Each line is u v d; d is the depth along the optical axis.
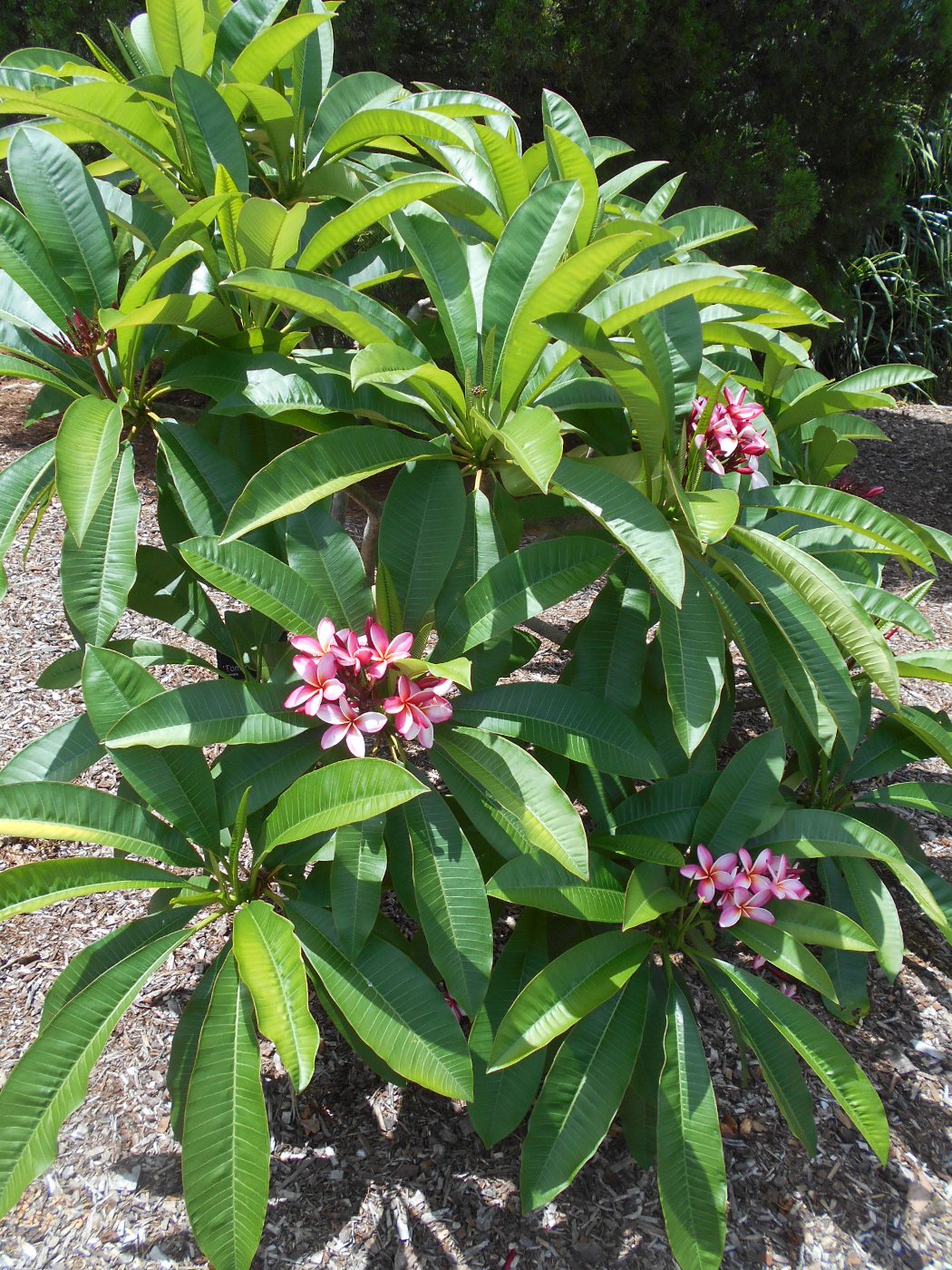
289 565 1.05
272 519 0.94
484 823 1.03
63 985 1.02
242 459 1.22
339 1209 1.20
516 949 1.21
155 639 2.42
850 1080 1.07
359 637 0.99
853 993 1.39
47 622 2.53
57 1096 0.93
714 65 3.27
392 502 1.06
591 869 1.11
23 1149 0.91
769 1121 1.35
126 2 3.15
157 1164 1.25
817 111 3.73
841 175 3.91
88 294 1.10
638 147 3.40
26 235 1.09
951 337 5.60
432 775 1.77
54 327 1.13
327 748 1.00
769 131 3.51
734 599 1.14
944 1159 1.31
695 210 1.37
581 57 3.02
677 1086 1.07
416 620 1.05
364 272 1.27
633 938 1.12
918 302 5.55
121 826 1.02
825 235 3.97
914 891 1.16
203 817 1.02
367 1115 1.32
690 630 1.07
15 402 4.11
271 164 1.36
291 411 1.09
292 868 1.14
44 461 1.07
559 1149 1.03
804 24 3.44
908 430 4.89
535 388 1.09
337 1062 1.40
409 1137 1.30
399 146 1.36
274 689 1.01
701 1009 1.51
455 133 1.19
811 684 1.17
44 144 1.10
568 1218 1.20
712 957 1.17
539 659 2.44
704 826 1.18
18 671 2.28
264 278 0.96
